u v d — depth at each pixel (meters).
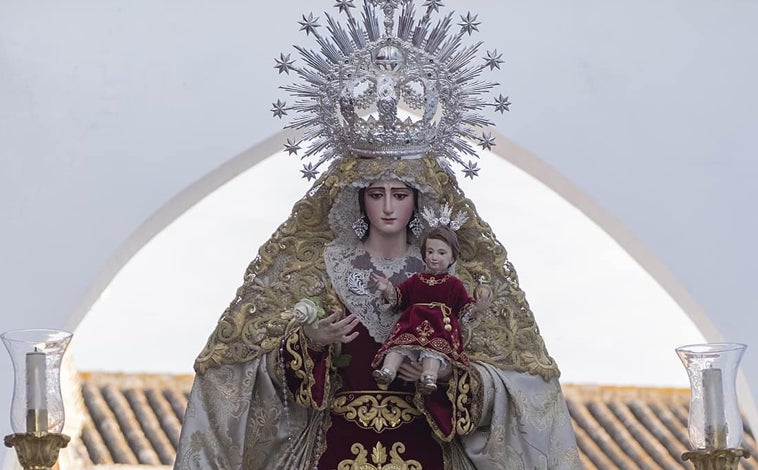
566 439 23.81
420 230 23.98
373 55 24.02
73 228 31.42
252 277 23.84
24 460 21.08
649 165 32.34
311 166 24.20
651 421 44.41
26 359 21.34
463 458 23.44
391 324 23.44
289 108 24.19
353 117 23.86
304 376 22.97
